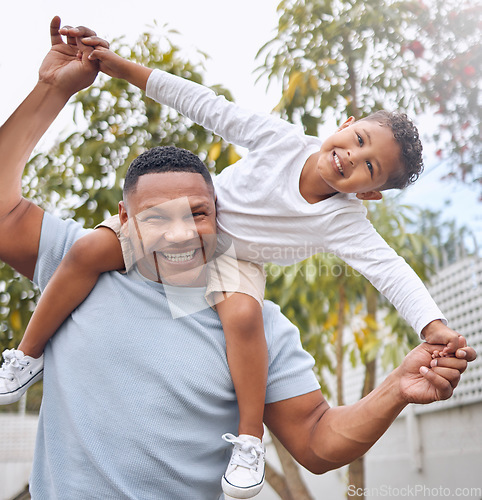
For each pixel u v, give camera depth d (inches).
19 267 49.9
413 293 47.3
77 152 98.1
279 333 50.1
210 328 46.5
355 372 192.5
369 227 51.6
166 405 43.4
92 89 99.2
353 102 106.8
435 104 117.9
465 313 156.9
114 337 44.4
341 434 46.6
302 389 49.2
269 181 50.9
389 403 44.9
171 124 100.9
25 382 47.3
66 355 45.4
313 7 104.5
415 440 171.2
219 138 98.9
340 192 52.7
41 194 96.2
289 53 107.0
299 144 52.5
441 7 110.3
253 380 45.8
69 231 50.1
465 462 153.8
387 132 52.0
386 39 107.7
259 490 44.2
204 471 44.7
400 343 117.3
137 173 45.5
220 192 53.0
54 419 44.8
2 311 97.3
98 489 42.3
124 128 99.6
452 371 42.4
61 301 46.4
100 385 43.7
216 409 45.3
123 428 42.8
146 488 42.8
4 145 45.9
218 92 99.7
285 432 49.4
